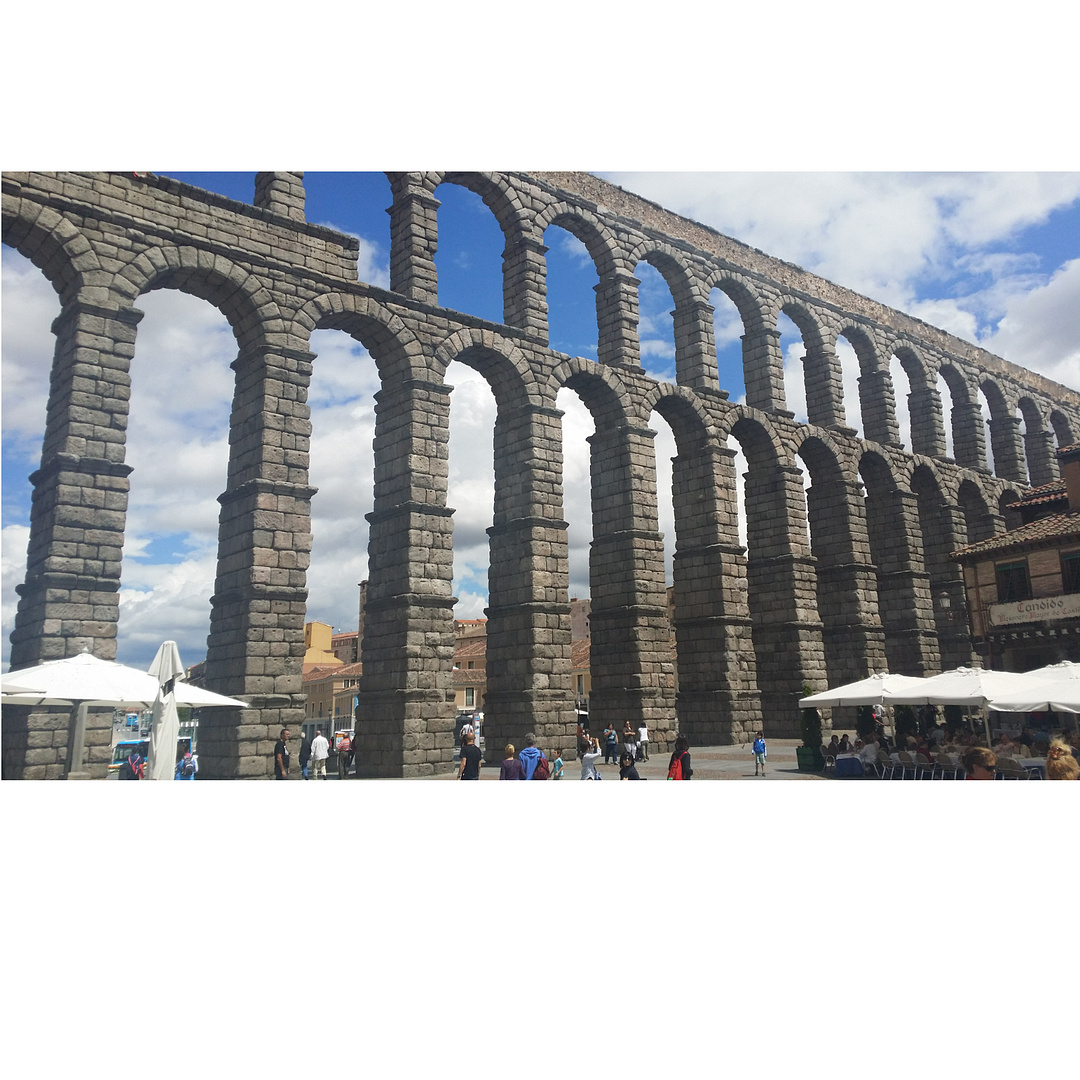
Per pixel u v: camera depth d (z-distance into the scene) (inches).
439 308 1342.3
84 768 902.4
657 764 1293.1
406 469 1261.1
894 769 1049.5
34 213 997.8
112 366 1011.3
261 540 1084.5
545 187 1579.7
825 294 2123.5
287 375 1157.1
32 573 968.9
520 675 1349.7
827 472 2005.4
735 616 1642.5
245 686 1040.2
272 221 1197.1
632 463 1553.9
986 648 1523.1
